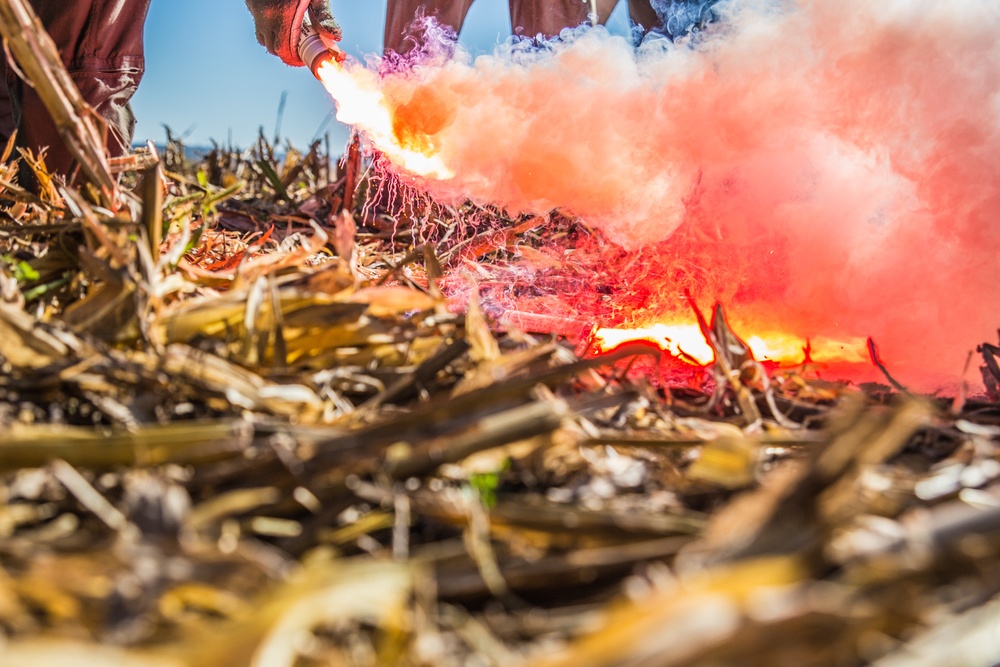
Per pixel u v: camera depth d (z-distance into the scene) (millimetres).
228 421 1312
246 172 5965
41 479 1101
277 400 1354
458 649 930
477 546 1018
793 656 834
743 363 1731
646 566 1012
